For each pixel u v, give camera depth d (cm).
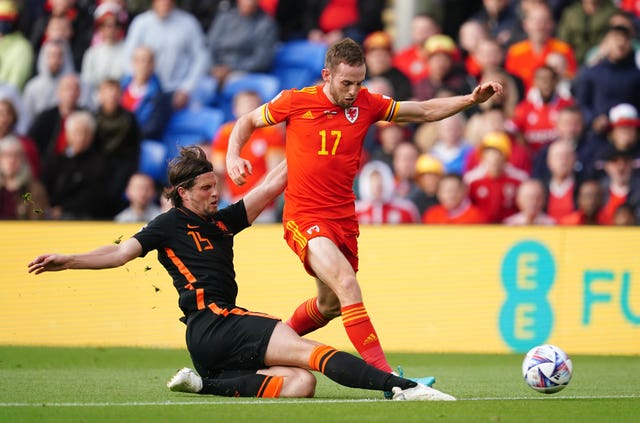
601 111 4669
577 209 4466
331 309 2369
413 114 2273
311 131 2202
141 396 2133
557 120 4662
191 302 2120
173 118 4997
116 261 2070
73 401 2038
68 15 5159
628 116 4534
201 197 2166
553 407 1964
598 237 3853
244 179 2220
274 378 2075
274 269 3897
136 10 5166
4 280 3900
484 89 2253
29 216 4662
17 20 5156
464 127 4694
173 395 2142
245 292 3906
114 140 4744
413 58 5028
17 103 5025
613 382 2689
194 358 2142
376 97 2256
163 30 5053
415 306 3900
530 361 2198
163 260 2172
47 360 3338
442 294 3894
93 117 4734
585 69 4725
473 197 4453
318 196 2206
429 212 4472
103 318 3884
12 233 3900
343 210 2230
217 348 2089
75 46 5147
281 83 5172
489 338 3869
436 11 5319
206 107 5075
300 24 5453
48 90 5053
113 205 4741
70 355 3519
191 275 2134
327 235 2172
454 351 3878
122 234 3875
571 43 4956
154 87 4962
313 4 5428
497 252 3884
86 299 3888
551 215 4478
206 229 2172
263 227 3922
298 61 5209
